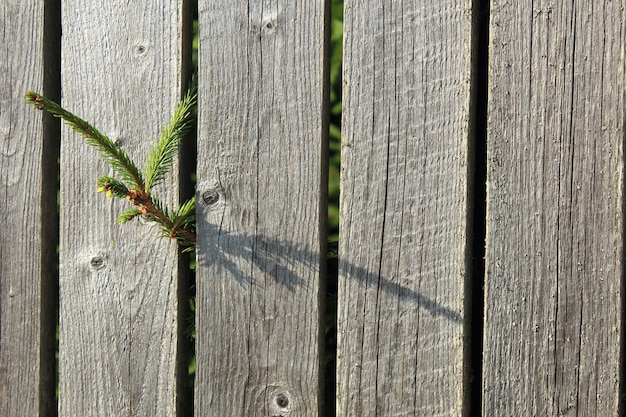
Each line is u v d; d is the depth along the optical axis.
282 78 1.19
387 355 1.17
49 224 1.25
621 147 1.12
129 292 1.21
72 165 1.23
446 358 1.15
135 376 1.21
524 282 1.14
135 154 1.21
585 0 1.14
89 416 1.22
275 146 1.19
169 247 1.21
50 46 1.25
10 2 1.25
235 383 1.19
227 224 1.20
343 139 1.18
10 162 1.24
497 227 1.15
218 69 1.20
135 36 1.22
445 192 1.15
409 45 1.16
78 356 1.22
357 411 1.17
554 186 1.14
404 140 1.16
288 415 1.18
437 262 1.16
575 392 1.13
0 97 1.25
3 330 1.24
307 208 1.18
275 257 1.19
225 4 1.20
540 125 1.14
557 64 1.14
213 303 1.20
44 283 1.24
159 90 1.21
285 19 1.19
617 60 1.13
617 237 1.13
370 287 1.17
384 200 1.17
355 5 1.18
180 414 1.21
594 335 1.13
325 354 1.20
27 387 1.24
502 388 1.15
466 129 1.15
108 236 1.22
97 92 1.22
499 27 1.15
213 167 1.20
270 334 1.19
